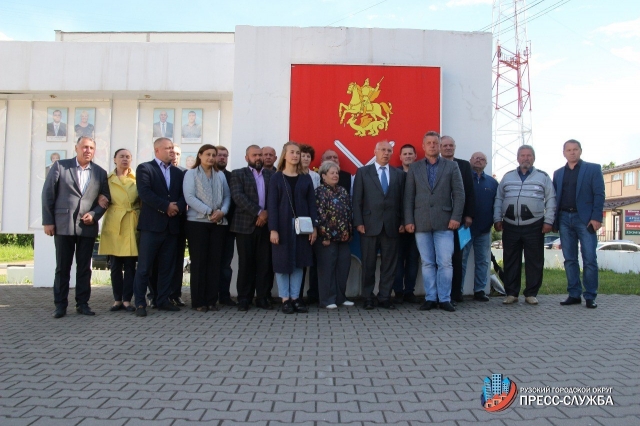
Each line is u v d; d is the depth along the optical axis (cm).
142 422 290
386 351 446
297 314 614
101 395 333
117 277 647
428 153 642
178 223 643
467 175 675
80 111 878
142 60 848
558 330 532
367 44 757
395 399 330
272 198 610
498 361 417
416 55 760
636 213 3456
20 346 458
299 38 753
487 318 595
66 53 853
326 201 641
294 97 738
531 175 693
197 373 381
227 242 680
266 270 649
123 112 874
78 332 515
